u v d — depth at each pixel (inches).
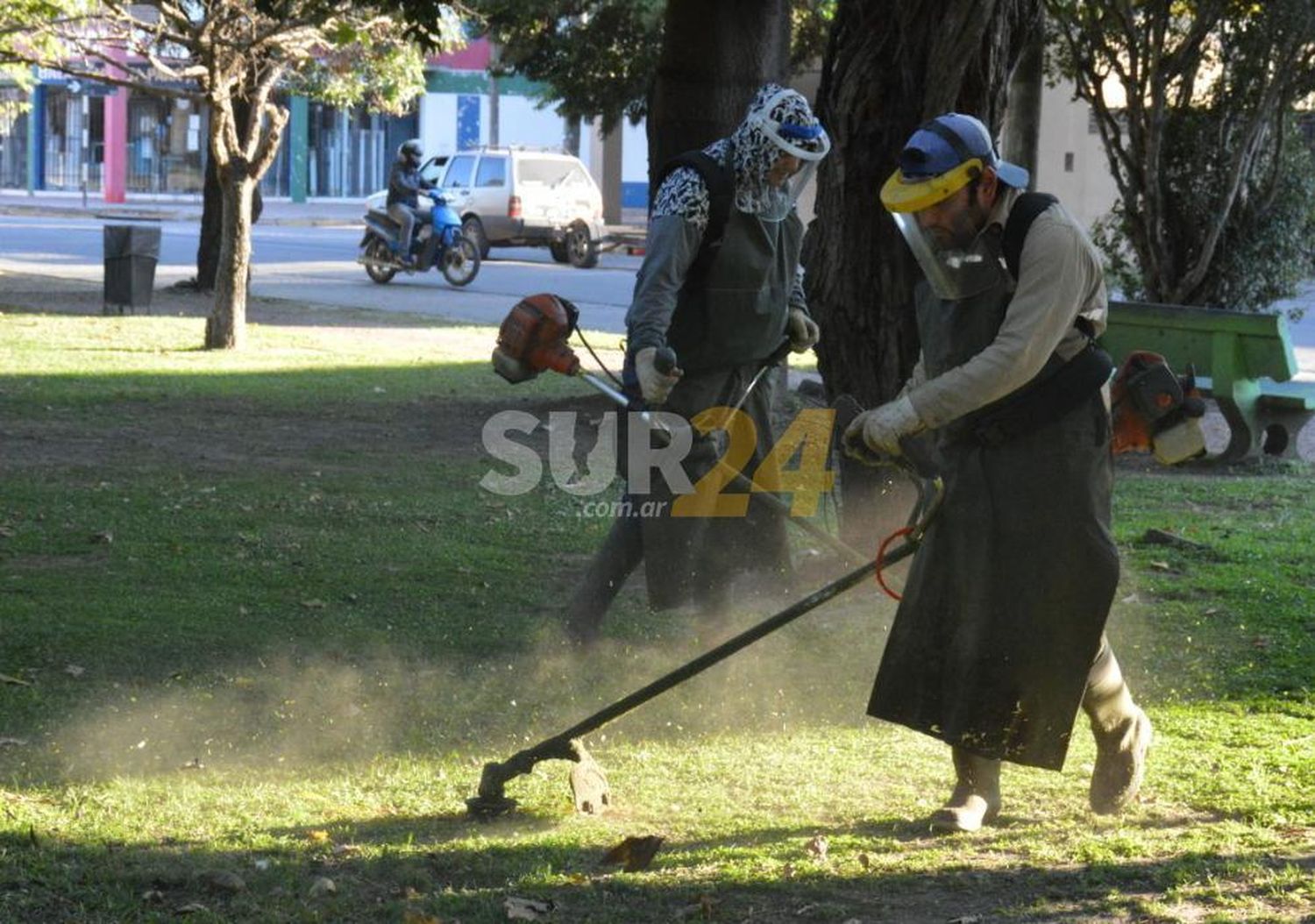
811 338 379.2
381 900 245.0
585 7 1379.2
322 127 3570.4
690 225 349.1
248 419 786.8
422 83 1363.2
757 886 248.8
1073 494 256.4
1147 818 279.4
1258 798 285.4
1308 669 378.9
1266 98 955.3
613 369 981.2
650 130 704.4
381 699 356.5
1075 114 2041.1
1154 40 949.8
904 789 298.0
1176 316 706.8
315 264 1941.4
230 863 259.1
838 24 463.5
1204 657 390.6
